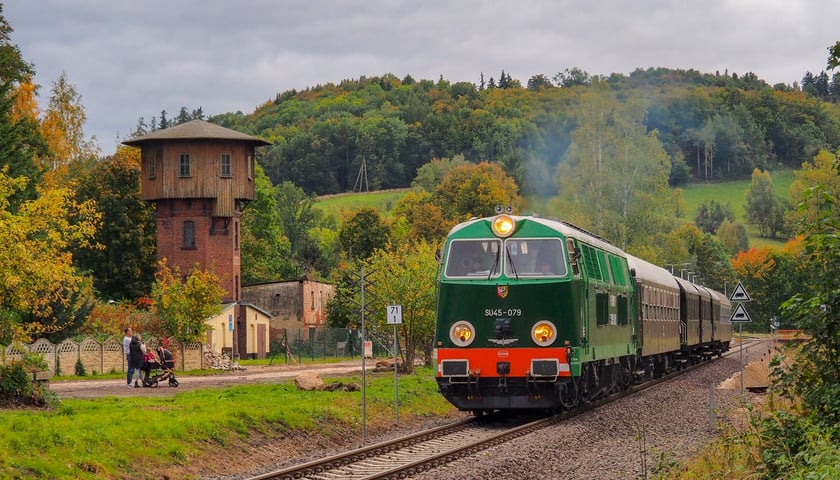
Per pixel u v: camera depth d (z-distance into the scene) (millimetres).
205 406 24453
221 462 19531
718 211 181125
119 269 75625
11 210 44625
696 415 26625
